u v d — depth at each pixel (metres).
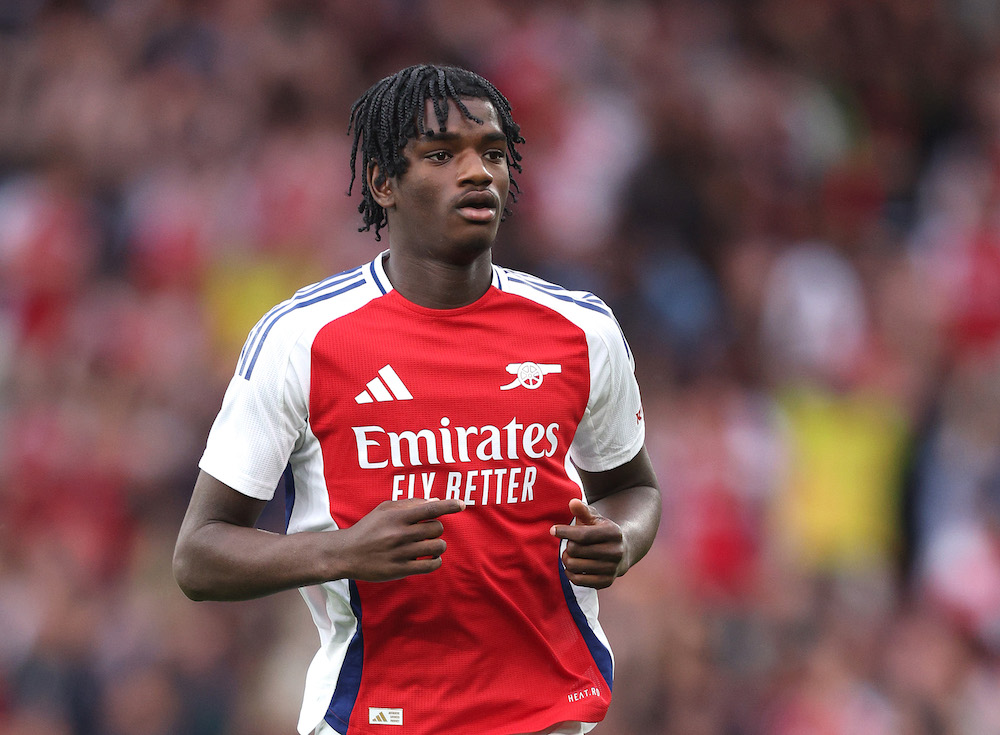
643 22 39.50
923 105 43.09
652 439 30.72
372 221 10.66
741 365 33.62
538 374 10.00
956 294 36.62
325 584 9.98
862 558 32.22
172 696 27.47
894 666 29.31
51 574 29.73
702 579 29.30
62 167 36.47
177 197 35.09
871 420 33.59
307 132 36.16
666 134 37.53
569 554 9.27
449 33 38.69
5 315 33.94
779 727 27.42
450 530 9.67
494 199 9.77
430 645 9.76
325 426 9.77
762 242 36.34
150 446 31.67
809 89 40.81
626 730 26.50
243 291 33.75
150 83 37.47
